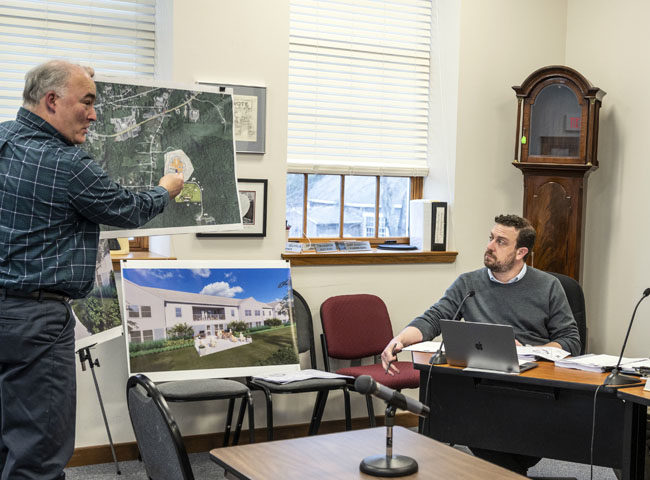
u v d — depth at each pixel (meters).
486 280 3.41
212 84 3.93
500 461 3.16
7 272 2.31
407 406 1.76
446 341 2.87
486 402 2.95
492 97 4.73
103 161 3.28
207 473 3.58
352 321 4.10
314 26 4.54
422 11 4.83
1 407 2.36
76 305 3.27
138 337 3.48
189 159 3.48
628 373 2.69
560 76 4.41
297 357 3.81
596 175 4.75
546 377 2.68
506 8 4.75
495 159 4.75
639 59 4.47
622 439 2.66
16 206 2.31
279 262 3.89
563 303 3.34
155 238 4.13
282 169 4.11
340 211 4.74
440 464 1.79
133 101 3.36
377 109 4.73
